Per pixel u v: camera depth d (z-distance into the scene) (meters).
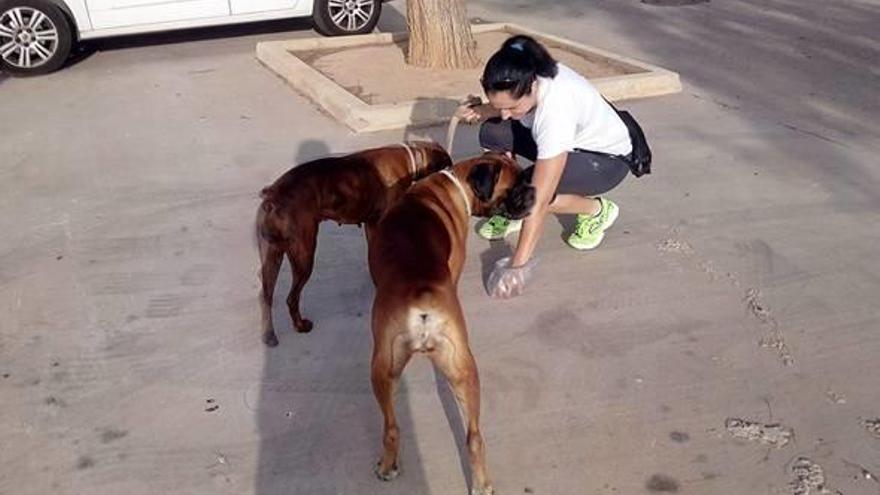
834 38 9.19
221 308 4.01
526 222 3.81
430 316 2.65
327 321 3.90
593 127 4.00
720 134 6.18
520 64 3.43
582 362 3.56
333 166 3.71
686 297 4.04
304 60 7.98
